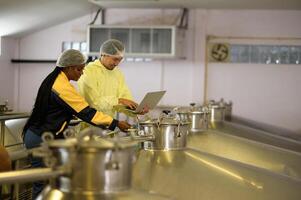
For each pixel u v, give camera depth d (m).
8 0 5.43
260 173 2.52
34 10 6.20
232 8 7.17
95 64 3.88
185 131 2.71
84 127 3.71
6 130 4.55
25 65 7.58
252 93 7.29
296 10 7.16
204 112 4.01
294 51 7.20
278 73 7.24
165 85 7.41
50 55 7.55
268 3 6.69
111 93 3.95
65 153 1.74
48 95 3.14
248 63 7.28
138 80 7.46
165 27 6.82
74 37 7.50
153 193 1.93
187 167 2.46
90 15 7.44
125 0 6.55
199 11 7.31
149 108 3.39
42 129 3.18
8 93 7.41
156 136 2.64
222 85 7.33
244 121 7.07
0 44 7.16
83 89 3.78
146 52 6.89
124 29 6.92
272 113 7.27
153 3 6.82
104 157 1.73
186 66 7.37
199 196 2.24
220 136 3.82
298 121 7.21
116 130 2.95
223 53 7.30
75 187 1.76
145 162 2.49
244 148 3.63
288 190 2.40
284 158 3.53
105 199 1.74
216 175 2.42
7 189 4.04
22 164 3.94
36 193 3.26
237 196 2.28
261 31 7.24
